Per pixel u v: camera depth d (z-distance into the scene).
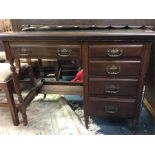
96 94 1.26
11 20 1.62
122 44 1.09
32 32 1.22
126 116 1.30
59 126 1.44
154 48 1.37
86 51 1.13
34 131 1.40
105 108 1.29
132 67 1.14
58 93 1.77
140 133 1.34
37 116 1.60
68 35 1.08
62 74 2.10
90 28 1.46
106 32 1.10
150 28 1.44
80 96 1.93
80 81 1.84
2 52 1.98
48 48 1.16
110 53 1.12
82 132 1.36
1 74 1.35
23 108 1.43
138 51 1.09
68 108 1.66
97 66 1.17
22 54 1.21
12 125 1.50
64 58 1.18
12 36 1.14
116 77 1.18
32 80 1.74
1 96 1.90
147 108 1.58
